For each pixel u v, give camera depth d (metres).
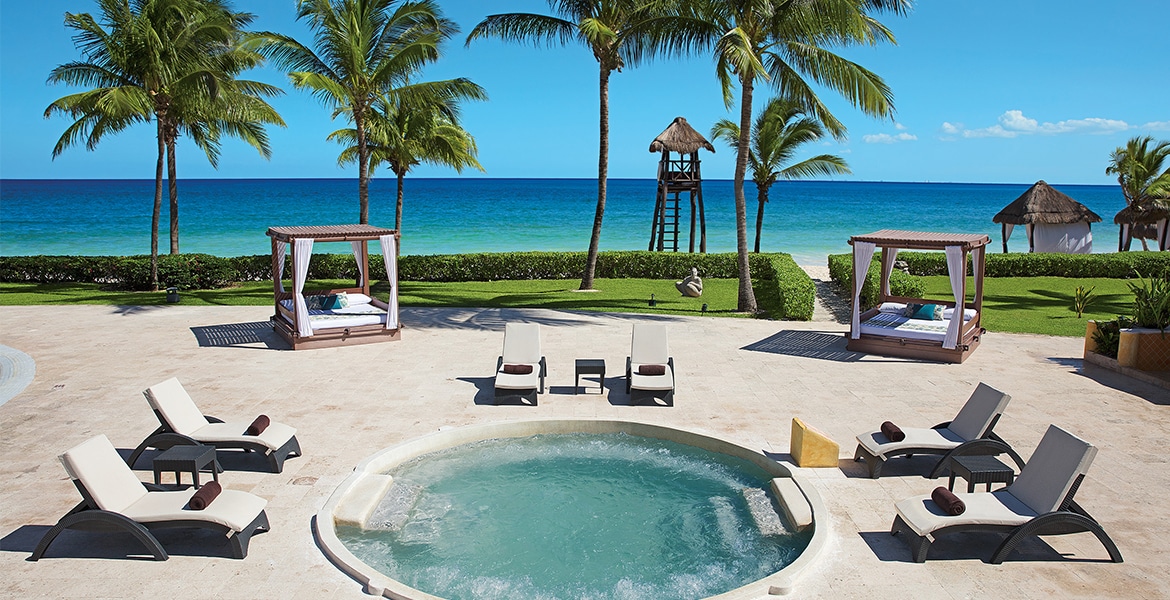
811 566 6.53
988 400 8.48
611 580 6.67
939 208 89.69
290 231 15.55
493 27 21.14
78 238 52.56
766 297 23.05
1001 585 6.25
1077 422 10.50
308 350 14.74
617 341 15.70
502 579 6.67
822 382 12.58
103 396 11.57
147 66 21.67
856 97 17.22
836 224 68.12
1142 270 27.41
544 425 10.38
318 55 21.33
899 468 8.84
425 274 27.31
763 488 8.55
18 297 22.03
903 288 19.31
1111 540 6.59
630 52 20.47
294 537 7.12
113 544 6.91
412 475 8.95
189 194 103.00
